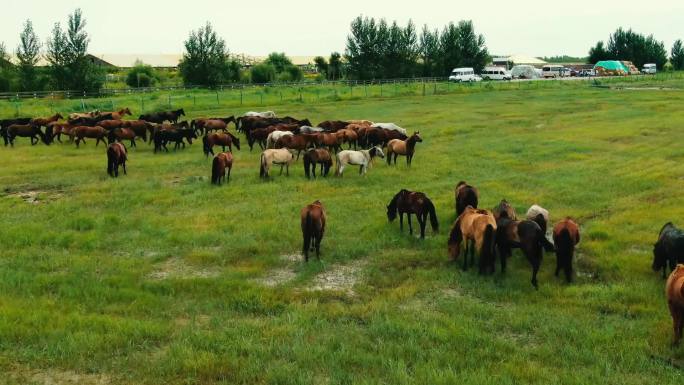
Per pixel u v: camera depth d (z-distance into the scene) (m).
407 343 8.47
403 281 11.43
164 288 10.72
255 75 82.06
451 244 12.38
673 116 37.84
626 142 28.56
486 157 25.16
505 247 11.55
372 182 20.19
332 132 27.77
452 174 21.64
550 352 8.28
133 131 28.92
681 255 10.73
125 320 9.02
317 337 8.71
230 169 20.67
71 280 10.88
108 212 16.09
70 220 14.88
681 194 18.16
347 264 12.44
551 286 10.91
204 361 7.76
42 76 60.22
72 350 8.03
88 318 9.02
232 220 15.30
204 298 10.38
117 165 21.19
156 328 8.78
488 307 9.98
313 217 12.16
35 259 12.30
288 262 12.43
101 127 28.80
